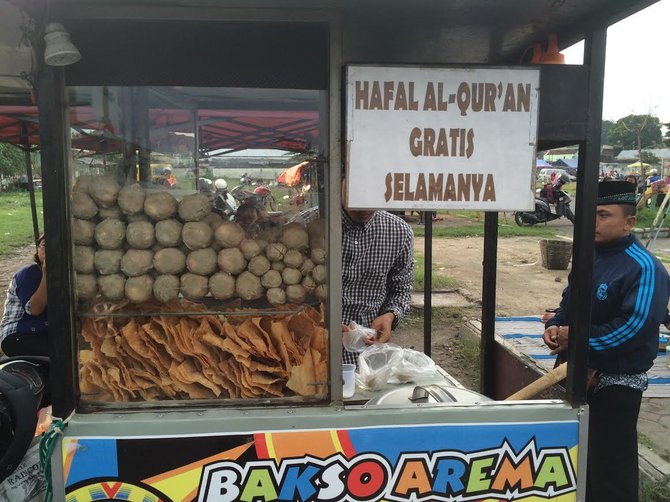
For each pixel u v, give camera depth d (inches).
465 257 406.3
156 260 58.3
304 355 61.1
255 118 64.9
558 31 67.2
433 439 60.0
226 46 58.3
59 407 57.0
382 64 56.7
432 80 57.4
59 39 50.8
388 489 60.0
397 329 233.1
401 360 86.3
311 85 59.1
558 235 530.0
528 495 62.0
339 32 56.5
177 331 60.7
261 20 56.2
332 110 57.2
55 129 54.6
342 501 59.6
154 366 60.8
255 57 58.6
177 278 58.9
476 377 181.8
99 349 59.4
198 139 67.0
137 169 64.0
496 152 58.6
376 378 83.7
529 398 72.1
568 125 59.8
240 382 60.9
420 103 57.5
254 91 60.1
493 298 113.3
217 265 59.3
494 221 111.5
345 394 80.0
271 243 60.3
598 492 86.5
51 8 54.5
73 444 56.8
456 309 259.6
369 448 59.3
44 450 56.9
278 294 60.7
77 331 58.6
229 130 65.7
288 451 58.5
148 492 57.8
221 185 63.3
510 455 61.3
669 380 162.2
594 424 86.0
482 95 57.9
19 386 70.9
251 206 61.9
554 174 624.7
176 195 59.4
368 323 105.1
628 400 83.7
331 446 58.9
